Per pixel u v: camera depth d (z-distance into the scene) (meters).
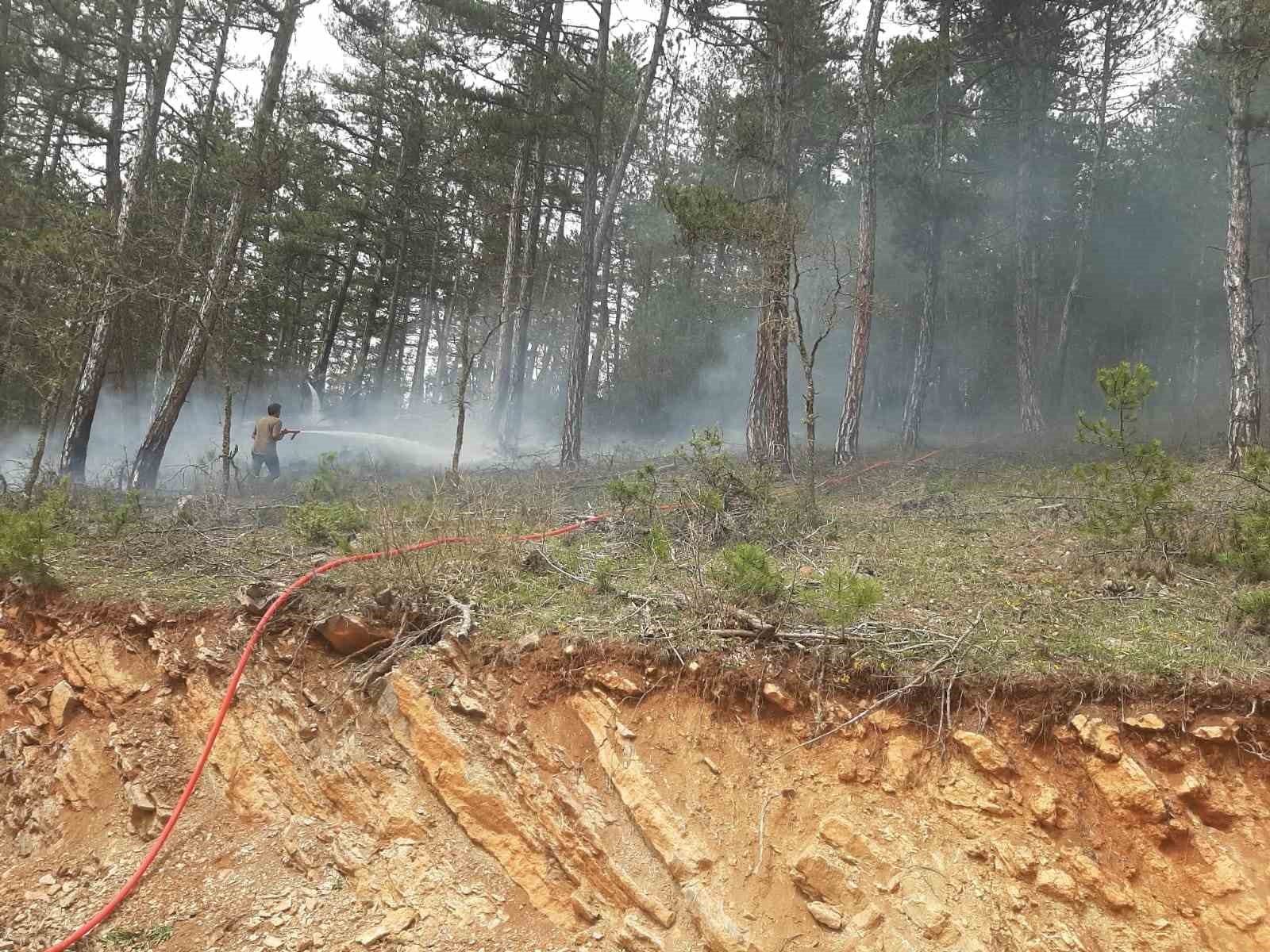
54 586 6.06
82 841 4.79
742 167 14.46
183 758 4.99
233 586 5.90
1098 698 4.03
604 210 14.22
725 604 4.93
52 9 12.34
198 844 4.61
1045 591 5.38
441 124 21.30
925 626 4.73
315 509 7.30
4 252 9.66
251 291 13.96
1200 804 3.73
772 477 8.97
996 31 15.26
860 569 6.00
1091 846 3.73
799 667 4.40
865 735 4.15
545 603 5.36
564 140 17.75
